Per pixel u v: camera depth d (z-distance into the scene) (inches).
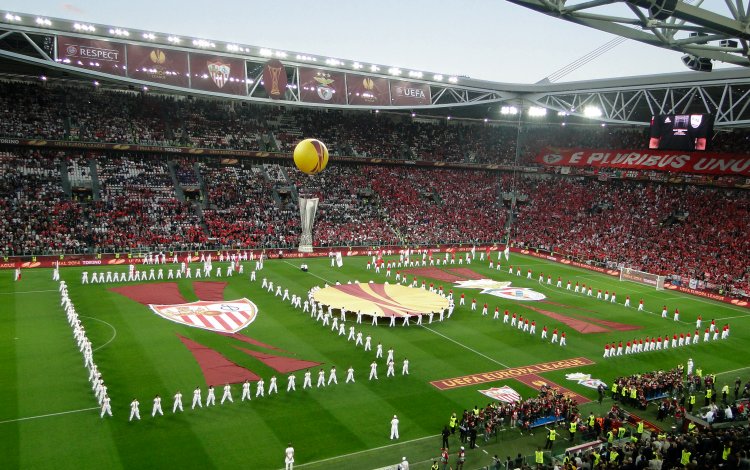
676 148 2805.1
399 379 1512.1
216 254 2918.3
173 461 1061.1
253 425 1218.0
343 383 1461.6
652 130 2878.9
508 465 1087.6
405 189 3914.9
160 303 2055.9
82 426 1166.3
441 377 1544.0
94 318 1844.2
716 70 2728.8
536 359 1729.8
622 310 2364.7
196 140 3412.9
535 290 2632.9
